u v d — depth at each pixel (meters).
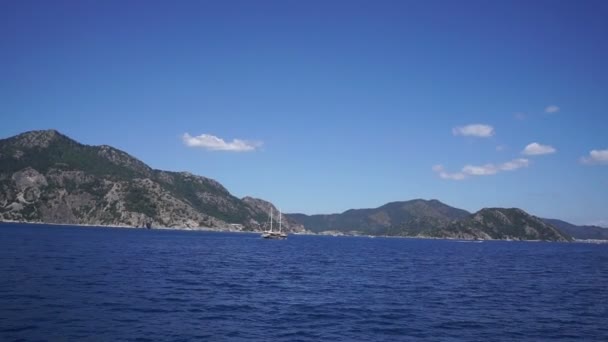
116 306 33.09
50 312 29.75
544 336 28.69
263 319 31.38
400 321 32.06
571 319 34.53
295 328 28.98
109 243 129.12
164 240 176.50
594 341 27.72
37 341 23.17
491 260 119.12
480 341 26.95
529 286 56.69
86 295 37.00
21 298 34.06
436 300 42.41
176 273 57.88
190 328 27.64
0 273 47.38
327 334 27.66
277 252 128.00
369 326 30.19
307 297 42.22
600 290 54.19
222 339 25.44
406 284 55.03
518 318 34.38
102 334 25.14
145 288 42.88
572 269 91.50
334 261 95.75
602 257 160.62
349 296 43.62
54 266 57.22
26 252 77.50
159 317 30.25
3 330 24.88
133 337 24.86
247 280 54.16
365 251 157.12
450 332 29.08
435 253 156.50
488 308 38.62
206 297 39.62
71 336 24.41
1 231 178.25
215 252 113.94
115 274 52.66
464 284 56.84
